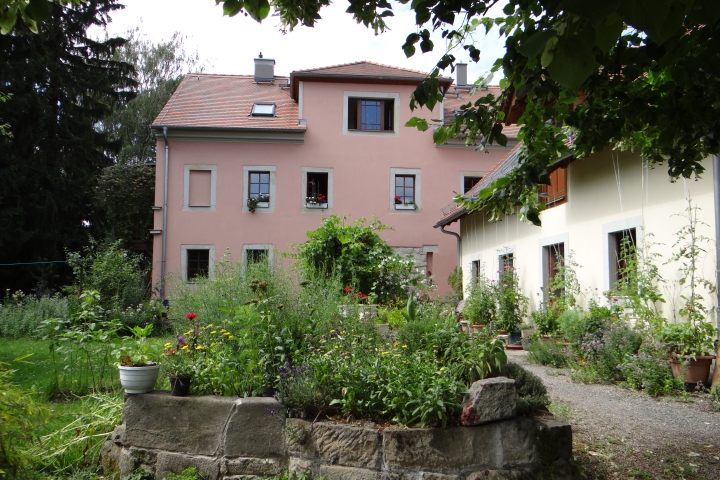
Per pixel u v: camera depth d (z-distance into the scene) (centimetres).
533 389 398
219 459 380
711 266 675
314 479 357
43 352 985
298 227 1941
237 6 336
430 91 340
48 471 412
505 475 345
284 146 1955
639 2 154
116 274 1570
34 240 2061
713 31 249
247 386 421
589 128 406
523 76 322
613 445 443
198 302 725
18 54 2070
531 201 460
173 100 2073
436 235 1983
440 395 354
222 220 1919
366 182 1978
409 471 343
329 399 377
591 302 862
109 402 492
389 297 1131
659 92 374
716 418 531
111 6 2478
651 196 791
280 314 482
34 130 2069
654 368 660
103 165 2428
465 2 304
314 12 375
